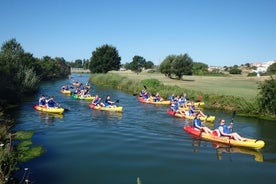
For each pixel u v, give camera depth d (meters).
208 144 18.83
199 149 17.69
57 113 27.95
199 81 70.44
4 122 20.28
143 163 14.91
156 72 116.56
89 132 20.83
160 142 18.88
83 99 39.00
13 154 14.53
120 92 50.25
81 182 12.37
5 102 30.94
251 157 16.56
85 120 25.03
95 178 12.83
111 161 15.04
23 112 27.89
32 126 22.23
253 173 14.14
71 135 19.91
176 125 23.83
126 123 24.25
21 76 43.56
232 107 32.06
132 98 41.75
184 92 39.19
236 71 124.44
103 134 20.41
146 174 13.49
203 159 15.89
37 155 15.51
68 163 14.51
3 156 11.85
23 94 41.91
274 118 27.70
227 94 39.78
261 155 16.95
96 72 109.06
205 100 35.34
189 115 26.69
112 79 64.81
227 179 13.28
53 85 64.38
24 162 14.40
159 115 28.22
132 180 12.77
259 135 21.67
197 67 124.19
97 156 15.72
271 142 19.84
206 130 20.44
